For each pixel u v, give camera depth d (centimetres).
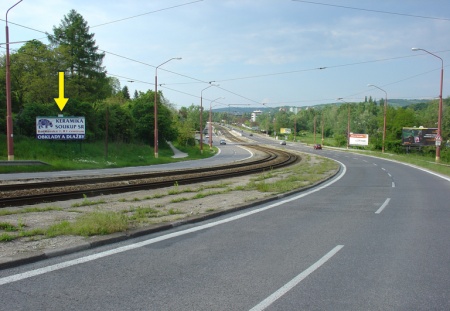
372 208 1244
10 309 445
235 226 937
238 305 470
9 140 2692
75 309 449
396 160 4894
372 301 486
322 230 903
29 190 1566
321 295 504
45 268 590
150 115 6288
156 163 4231
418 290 525
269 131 19250
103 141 4712
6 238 722
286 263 641
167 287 525
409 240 812
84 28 5828
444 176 2638
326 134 16888
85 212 1070
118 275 568
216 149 8538
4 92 4059
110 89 8644
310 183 1972
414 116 8888
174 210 1111
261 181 2061
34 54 4809
